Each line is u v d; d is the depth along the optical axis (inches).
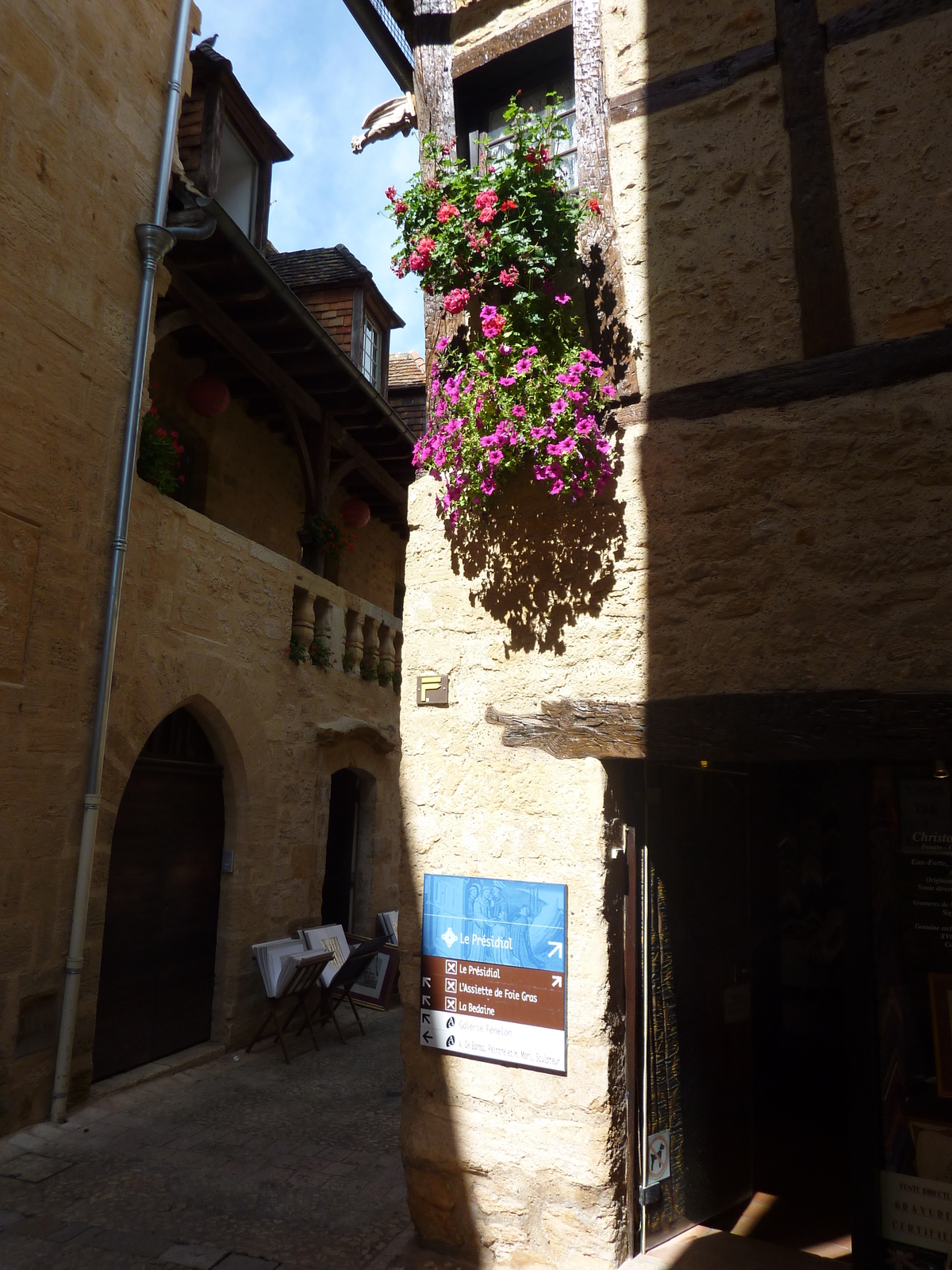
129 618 261.7
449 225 180.1
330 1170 203.6
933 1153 131.0
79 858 237.1
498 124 205.3
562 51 193.6
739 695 148.7
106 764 250.1
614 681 160.9
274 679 340.5
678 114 170.2
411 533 188.4
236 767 315.9
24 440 227.8
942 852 135.2
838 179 153.7
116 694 254.7
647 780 170.7
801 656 144.8
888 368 144.9
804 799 261.7
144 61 283.9
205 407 355.9
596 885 156.7
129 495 259.0
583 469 163.8
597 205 172.7
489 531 177.6
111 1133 222.5
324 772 374.0
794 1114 247.9
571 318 173.3
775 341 155.6
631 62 176.9
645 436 163.8
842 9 157.5
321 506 414.0
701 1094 175.8
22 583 225.3
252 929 319.6
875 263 148.8
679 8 173.3
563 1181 151.9
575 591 167.0
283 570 349.4
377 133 221.3
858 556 142.7
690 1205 169.3
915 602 137.3
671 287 166.2
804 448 149.7
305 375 395.5
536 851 162.9
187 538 290.2
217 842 314.2
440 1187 163.2
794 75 159.9
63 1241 167.5
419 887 173.5
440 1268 157.1
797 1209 185.3
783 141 159.8
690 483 158.9
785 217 157.8
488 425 169.5
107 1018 259.6
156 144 288.7
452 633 179.5
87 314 253.3
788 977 255.9
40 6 238.7
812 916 256.1
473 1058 163.3
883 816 139.9
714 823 189.5
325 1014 325.1
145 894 277.3
